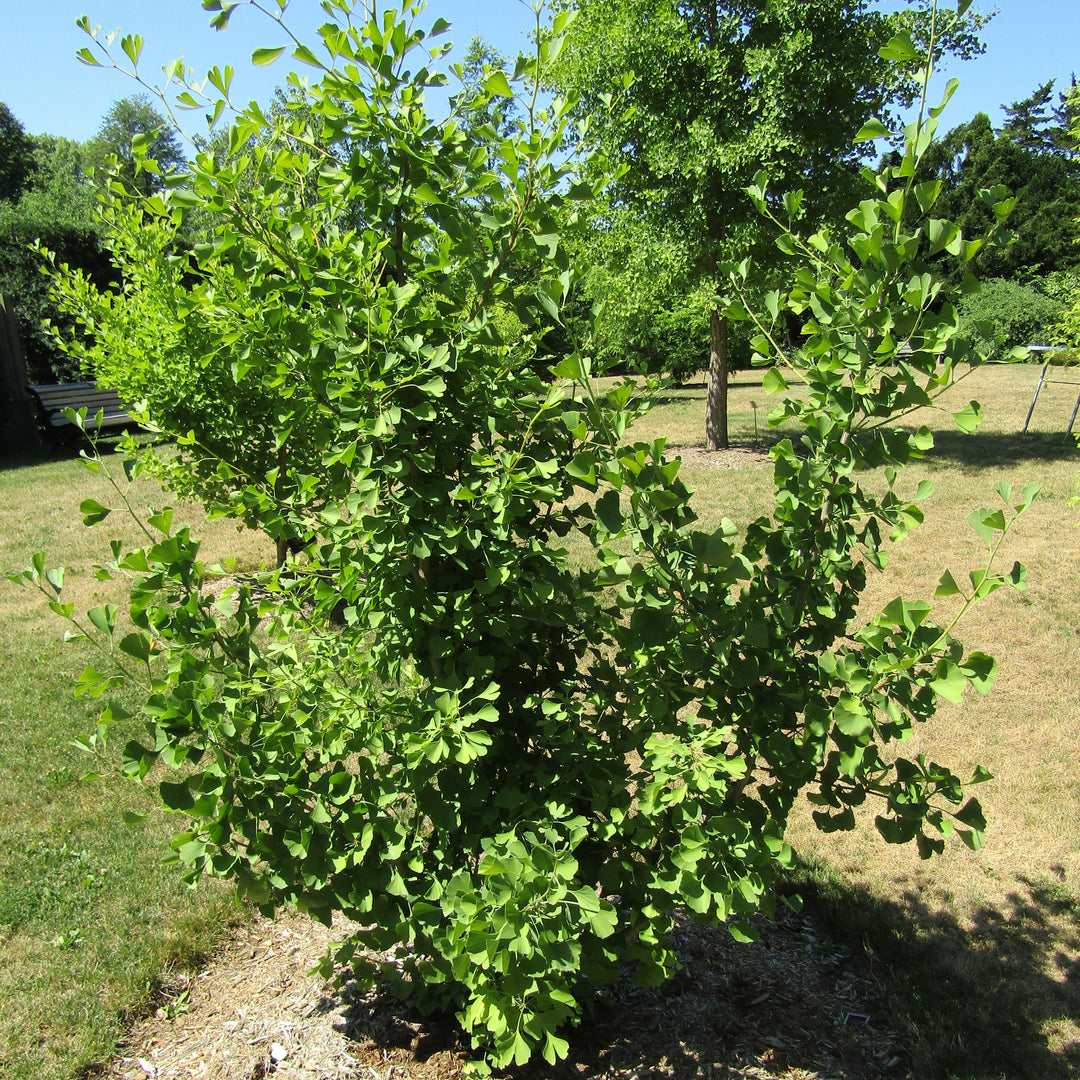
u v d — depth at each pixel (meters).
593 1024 2.70
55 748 4.97
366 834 2.09
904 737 2.14
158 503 11.77
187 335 5.07
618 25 10.91
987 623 6.19
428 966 2.25
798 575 2.34
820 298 2.10
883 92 11.32
